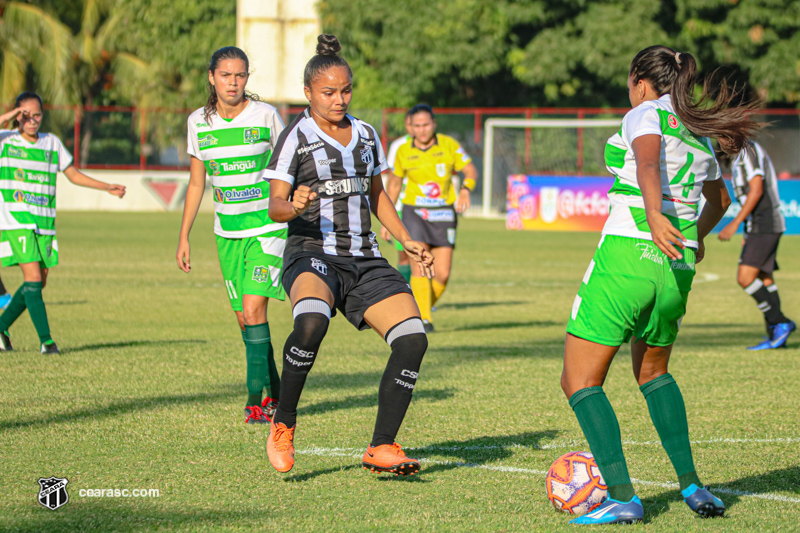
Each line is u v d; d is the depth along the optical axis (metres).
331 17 76.19
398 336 9.51
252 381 12.43
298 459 10.55
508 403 13.73
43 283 17.83
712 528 8.29
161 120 76.00
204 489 9.34
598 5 73.12
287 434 9.44
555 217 62.22
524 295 30.28
